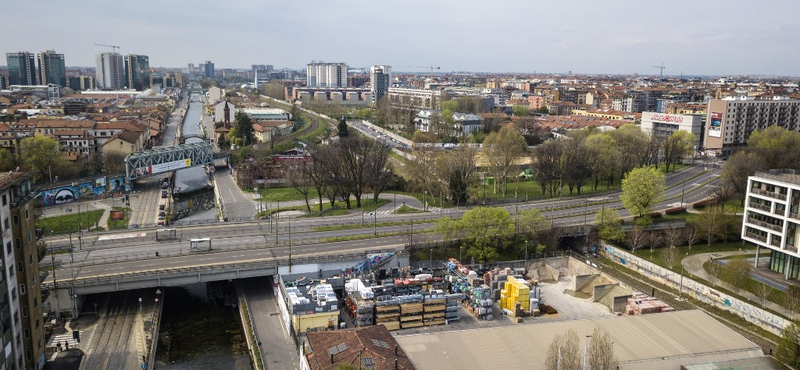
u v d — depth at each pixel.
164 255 150.88
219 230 179.38
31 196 103.31
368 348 97.81
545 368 100.62
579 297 147.38
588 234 183.50
